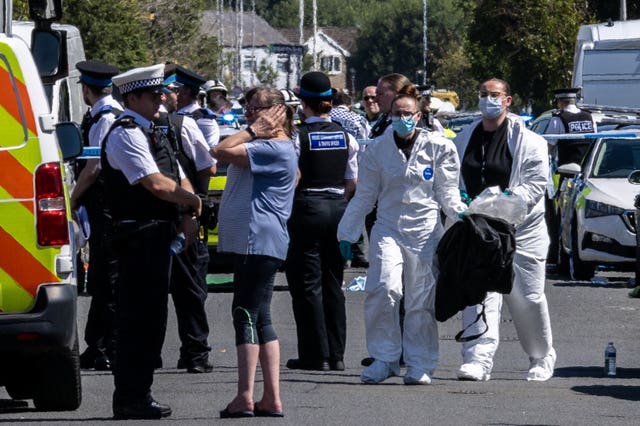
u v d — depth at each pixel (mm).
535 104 176250
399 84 34312
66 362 26953
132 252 25516
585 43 88812
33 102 25734
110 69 33500
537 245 32344
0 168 25516
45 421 25812
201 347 32812
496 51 172750
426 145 30406
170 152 26344
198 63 149750
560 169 56406
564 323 43469
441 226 30984
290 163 25828
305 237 33344
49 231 25609
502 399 28500
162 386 30359
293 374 32562
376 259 30688
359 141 47000
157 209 25578
